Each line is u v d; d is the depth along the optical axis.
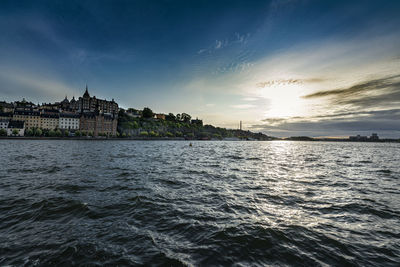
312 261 6.69
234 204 12.25
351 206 12.07
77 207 11.27
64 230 8.64
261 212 11.01
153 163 31.64
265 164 32.88
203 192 14.90
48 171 22.22
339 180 19.91
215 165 30.69
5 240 7.73
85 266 6.29
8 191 14.19
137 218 9.98
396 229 9.12
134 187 15.91
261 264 6.52
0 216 9.93
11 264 6.32
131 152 53.88
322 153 66.31
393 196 14.27
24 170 22.66
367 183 18.61
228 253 7.07
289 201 12.96
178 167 27.67
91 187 15.66
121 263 6.45
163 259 6.68
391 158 48.06
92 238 7.97
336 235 8.47
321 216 10.54
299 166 30.70
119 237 8.09
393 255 7.04
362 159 44.41
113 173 21.80
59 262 6.46
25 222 9.36
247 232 8.59
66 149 59.41
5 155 38.41
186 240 7.93
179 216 10.29
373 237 8.34
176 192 14.78
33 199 12.50
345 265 6.51
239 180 19.38
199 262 6.57
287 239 8.07
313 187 16.77
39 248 7.21
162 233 8.48
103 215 10.30
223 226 9.16
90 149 61.50
